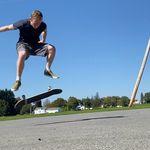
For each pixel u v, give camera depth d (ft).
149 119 10.22
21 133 8.55
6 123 14.38
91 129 8.19
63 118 14.71
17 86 11.44
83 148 5.70
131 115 12.74
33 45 11.68
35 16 11.32
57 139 6.85
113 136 6.73
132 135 6.72
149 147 5.48
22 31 11.45
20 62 11.43
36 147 6.07
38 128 9.62
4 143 6.83
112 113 15.99
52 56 11.79
